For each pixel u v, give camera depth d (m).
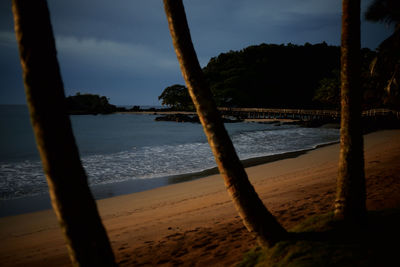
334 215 3.51
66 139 1.84
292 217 5.54
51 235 6.84
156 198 9.95
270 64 113.31
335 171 11.23
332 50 124.88
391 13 13.98
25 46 1.76
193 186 11.47
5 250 5.95
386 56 16.81
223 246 4.58
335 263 2.48
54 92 1.81
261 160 16.97
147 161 18.05
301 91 106.88
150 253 4.82
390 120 33.28
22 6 1.75
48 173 1.82
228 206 7.77
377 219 3.38
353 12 3.21
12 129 50.09
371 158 12.81
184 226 6.33
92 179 13.27
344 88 3.34
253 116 74.06
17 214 8.80
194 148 24.52
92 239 1.86
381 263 2.38
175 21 2.92
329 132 35.59
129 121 74.88
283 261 2.75
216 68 120.62
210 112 2.97
